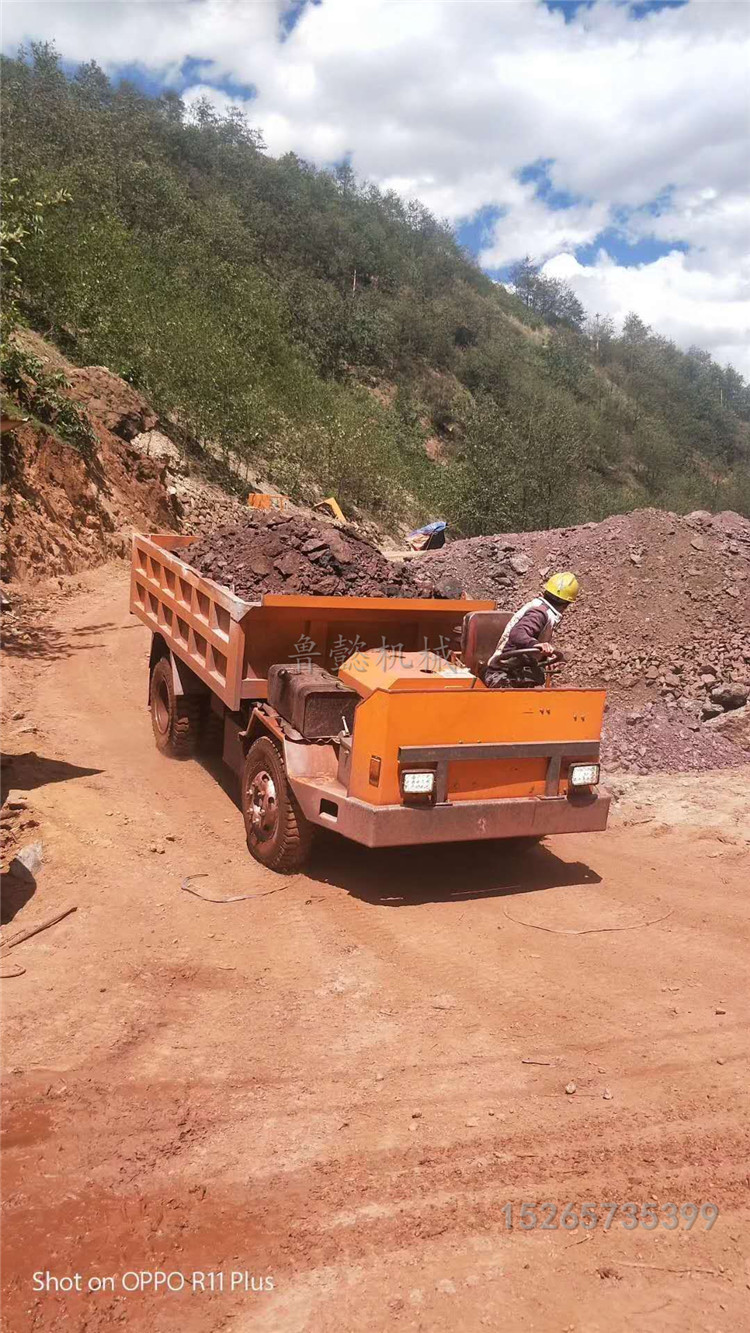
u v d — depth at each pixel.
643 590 12.48
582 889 5.81
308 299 72.81
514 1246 2.79
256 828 5.88
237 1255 2.71
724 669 10.60
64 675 10.11
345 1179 3.05
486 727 5.32
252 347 40.34
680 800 7.67
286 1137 3.26
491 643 6.32
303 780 5.41
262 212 80.38
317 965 4.59
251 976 4.43
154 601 8.35
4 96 55.66
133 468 20.19
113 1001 4.08
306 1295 2.57
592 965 4.77
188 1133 3.25
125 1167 3.05
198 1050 3.78
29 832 5.78
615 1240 2.83
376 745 5.09
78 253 30.08
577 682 11.06
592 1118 3.46
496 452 45.06
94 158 51.88
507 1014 4.22
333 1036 3.96
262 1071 3.66
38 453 15.85
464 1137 3.30
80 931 4.68
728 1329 2.50
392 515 42.06
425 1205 2.95
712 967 4.81
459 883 5.79
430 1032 4.03
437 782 5.17
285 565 6.60
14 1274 2.59
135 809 6.46
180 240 51.25
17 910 4.89
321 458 39.59
